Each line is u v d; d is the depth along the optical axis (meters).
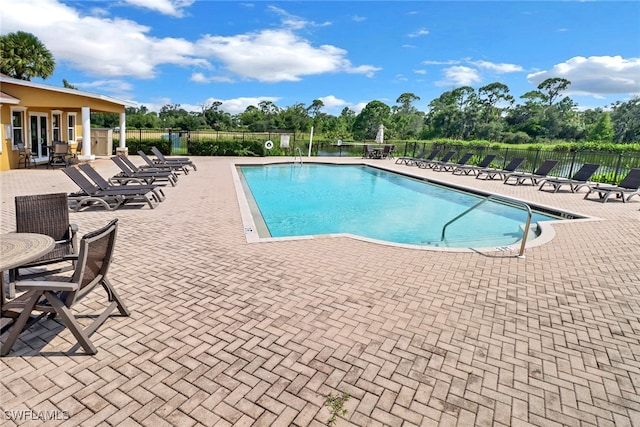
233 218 7.41
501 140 61.00
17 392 2.37
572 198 11.61
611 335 3.39
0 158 13.21
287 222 9.27
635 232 7.20
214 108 66.50
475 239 7.94
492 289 4.34
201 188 11.14
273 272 4.60
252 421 2.20
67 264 4.59
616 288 4.48
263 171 18.48
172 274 4.44
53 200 4.13
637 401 2.52
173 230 6.42
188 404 2.32
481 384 2.63
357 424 2.21
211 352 2.89
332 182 15.85
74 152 19.50
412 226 9.09
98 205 8.26
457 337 3.25
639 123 60.72
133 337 3.06
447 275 4.73
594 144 27.45
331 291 4.10
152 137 25.94
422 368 2.79
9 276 3.70
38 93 14.10
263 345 3.01
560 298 4.16
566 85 75.38
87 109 15.97
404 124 68.19
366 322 3.45
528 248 6.04
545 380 2.71
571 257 5.61
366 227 8.93
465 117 63.25
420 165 20.45
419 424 2.23
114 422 2.15
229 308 3.62
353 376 2.66
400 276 4.62
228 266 4.76
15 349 2.84
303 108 76.31
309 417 2.25
